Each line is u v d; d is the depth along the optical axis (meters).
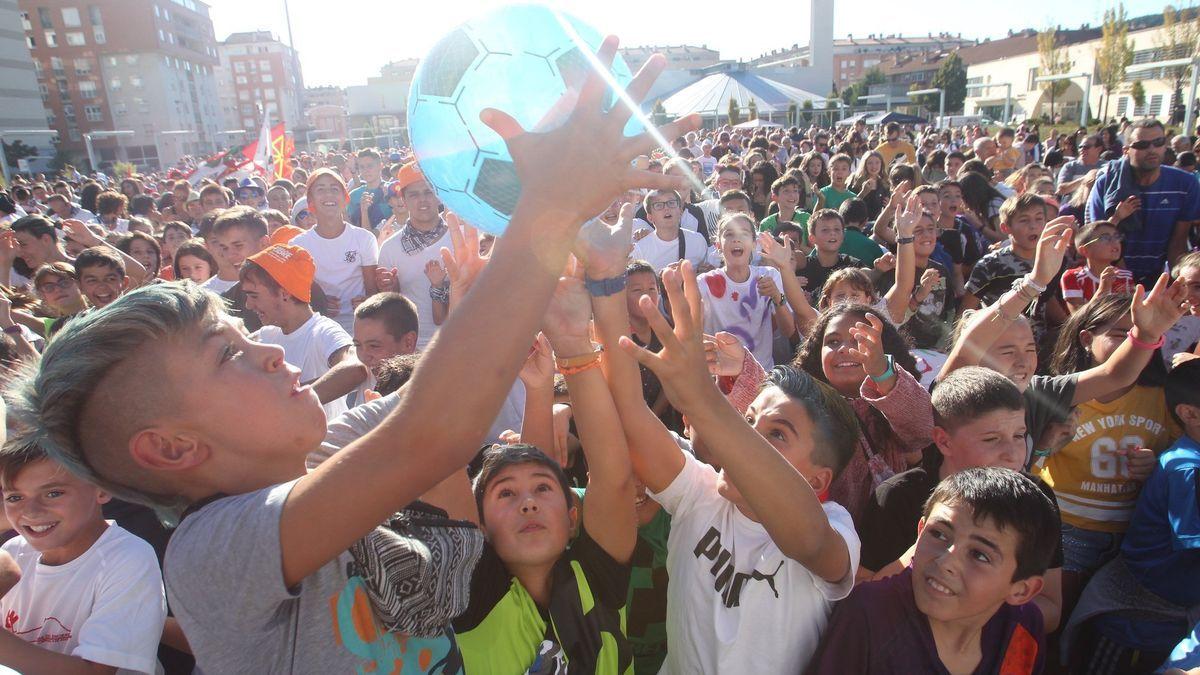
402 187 4.60
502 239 0.85
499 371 0.81
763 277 4.27
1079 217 6.62
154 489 0.96
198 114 83.25
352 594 0.97
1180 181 5.08
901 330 3.99
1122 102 44.53
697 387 1.33
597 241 1.49
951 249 5.60
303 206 7.72
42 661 1.77
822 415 1.75
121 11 71.00
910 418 2.24
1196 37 32.91
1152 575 2.38
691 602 1.75
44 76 71.50
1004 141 10.97
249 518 0.84
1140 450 2.54
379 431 0.83
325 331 3.35
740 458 1.37
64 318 4.16
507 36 1.20
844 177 8.48
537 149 0.86
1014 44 64.19
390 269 4.69
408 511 1.15
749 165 10.95
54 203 9.62
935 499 1.62
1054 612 2.18
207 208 7.94
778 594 1.66
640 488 2.13
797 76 43.34
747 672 1.64
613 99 0.91
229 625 0.88
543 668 1.60
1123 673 2.45
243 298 3.99
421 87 1.25
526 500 1.62
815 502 1.46
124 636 1.85
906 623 1.57
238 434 0.92
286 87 104.75
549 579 1.69
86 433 0.90
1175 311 2.35
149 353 0.87
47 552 1.92
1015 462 2.00
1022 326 2.71
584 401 1.56
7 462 1.77
